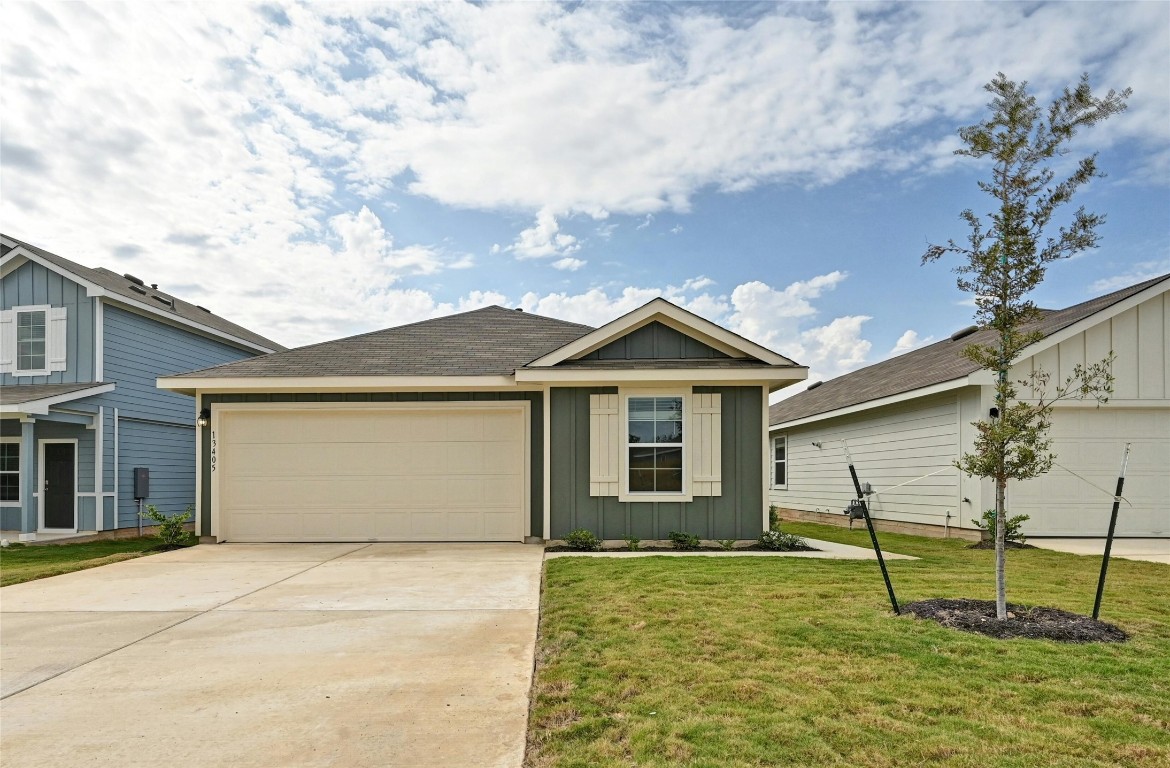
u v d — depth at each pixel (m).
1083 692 3.62
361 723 3.39
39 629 5.27
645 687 3.77
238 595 6.46
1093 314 10.90
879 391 14.18
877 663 4.12
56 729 3.35
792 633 4.79
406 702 3.67
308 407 10.47
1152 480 11.09
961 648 4.38
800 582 6.66
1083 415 11.10
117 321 13.99
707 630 4.89
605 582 6.73
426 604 6.02
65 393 12.48
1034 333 5.10
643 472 9.88
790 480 19.52
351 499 10.45
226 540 10.43
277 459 10.52
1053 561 8.50
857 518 15.19
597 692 3.71
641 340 10.27
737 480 9.84
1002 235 5.14
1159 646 4.45
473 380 10.09
